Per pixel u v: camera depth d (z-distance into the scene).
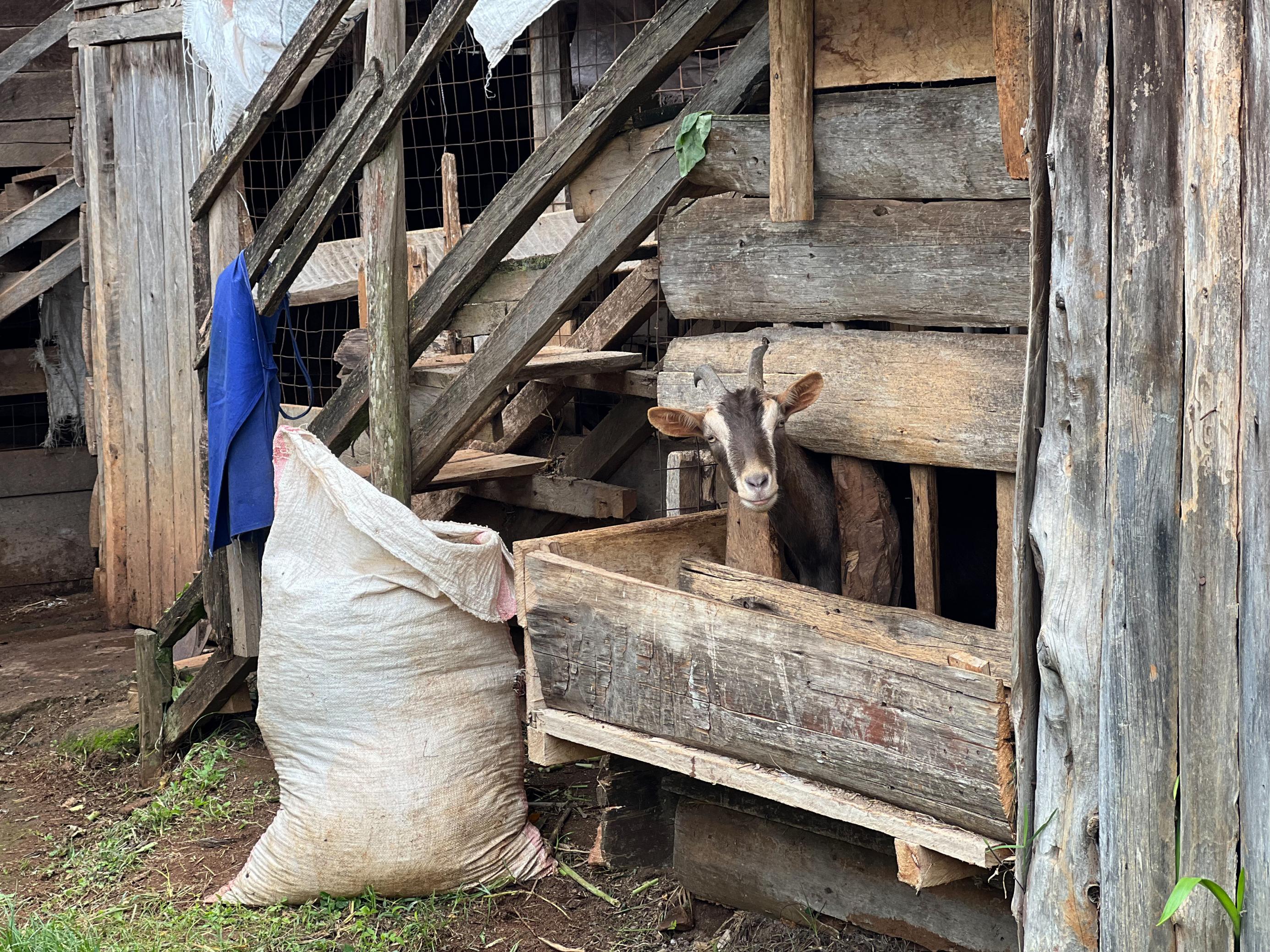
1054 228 2.67
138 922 4.40
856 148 3.89
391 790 4.38
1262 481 2.29
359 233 8.49
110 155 8.40
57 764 6.21
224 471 5.43
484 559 4.58
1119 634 2.54
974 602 4.66
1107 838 2.60
